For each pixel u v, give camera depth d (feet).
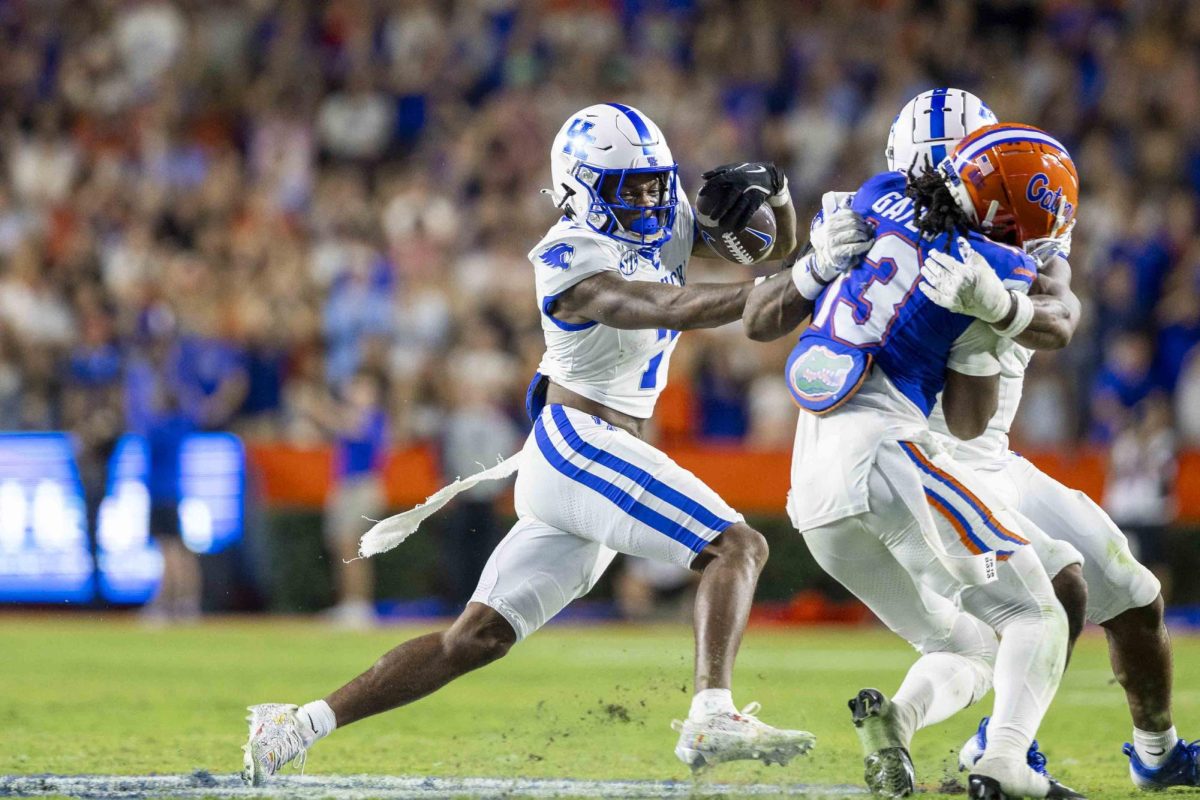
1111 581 54.95
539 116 201.67
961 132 57.62
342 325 171.32
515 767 61.77
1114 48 203.72
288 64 212.43
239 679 100.89
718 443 163.22
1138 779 57.98
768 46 207.41
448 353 168.86
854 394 51.67
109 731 73.67
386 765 62.23
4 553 157.38
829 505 52.03
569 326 56.54
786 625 151.94
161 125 203.72
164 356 162.50
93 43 214.48
